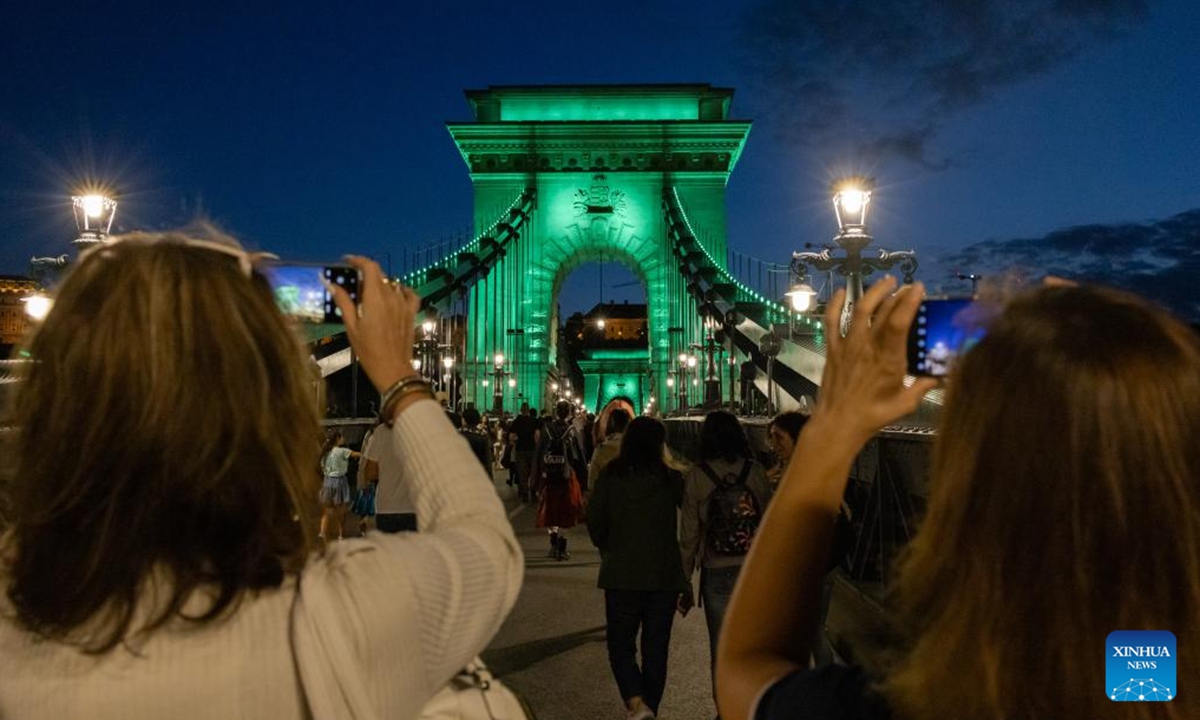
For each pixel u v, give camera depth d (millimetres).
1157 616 882
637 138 66125
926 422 9328
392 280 1593
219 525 1172
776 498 1213
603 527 5555
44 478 1171
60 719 1103
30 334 1256
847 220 12742
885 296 1195
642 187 65688
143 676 1108
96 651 1096
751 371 27781
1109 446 898
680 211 62219
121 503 1145
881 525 7730
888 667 1020
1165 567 883
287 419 1293
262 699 1146
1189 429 903
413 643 1233
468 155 66062
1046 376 933
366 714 1164
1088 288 1010
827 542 1187
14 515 1180
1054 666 892
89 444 1162
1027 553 912
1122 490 890
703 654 6996
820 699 1041
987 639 911
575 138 66125
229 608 1140
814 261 12812
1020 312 1003
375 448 7426
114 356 1195
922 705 936
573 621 8039
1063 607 895
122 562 1123
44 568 1135
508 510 17641
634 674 5379
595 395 107875
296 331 1466
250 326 1289
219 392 1215
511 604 1396
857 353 1192
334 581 1210
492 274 63844
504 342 62594
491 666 6551
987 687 904
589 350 108188
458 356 55656
